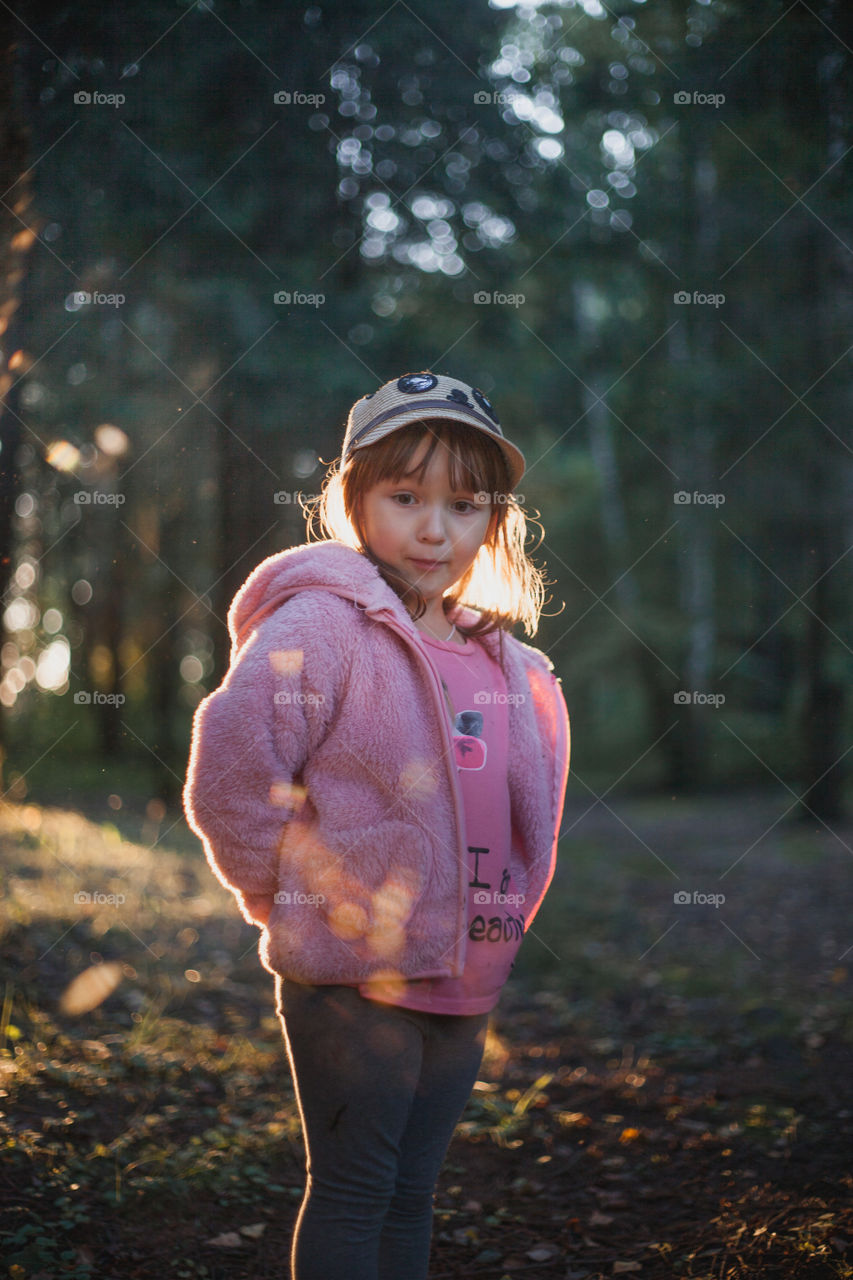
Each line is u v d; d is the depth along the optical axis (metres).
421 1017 1.65
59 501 9.27
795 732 17.52
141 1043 3.74
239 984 4.93
